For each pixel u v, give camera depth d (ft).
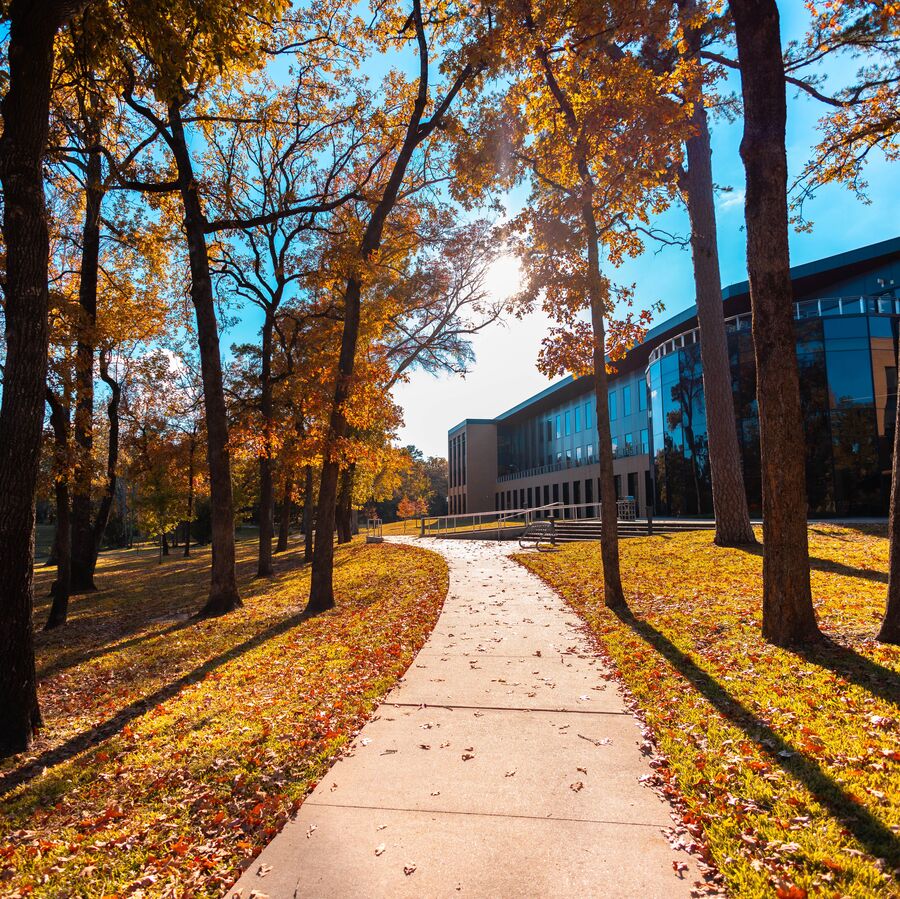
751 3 24.43
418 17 41.68
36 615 54.65
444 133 46.62
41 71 20.07
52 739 19.80
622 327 36.60
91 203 50.75
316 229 50.44
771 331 24.35
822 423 72.79
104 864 12.01
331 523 42.98
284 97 53.11
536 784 14.19
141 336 62.95
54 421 46.01
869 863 10.44
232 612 43.73
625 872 10.69
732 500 52.26
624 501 102.17
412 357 82.12
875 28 34.09
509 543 82.94
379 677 23.25
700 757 15.02
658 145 34.14
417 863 11.16
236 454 49.83
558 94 36.42
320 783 14.62
